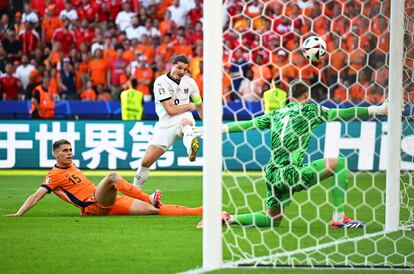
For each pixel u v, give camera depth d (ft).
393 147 83.25
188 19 203.51
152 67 197.16
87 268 64.18
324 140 155.43
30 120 168.04
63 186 95.50
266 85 168.76
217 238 63.67
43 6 204.44
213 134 62.80
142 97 169.78
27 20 201.77
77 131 167.73
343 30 155.02
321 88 158.81
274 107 142.10
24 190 133.08
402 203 101.19
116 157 167.63
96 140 167.53
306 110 82.89
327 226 81.61
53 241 77.25
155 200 96.27
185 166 167.32
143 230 84.69
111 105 174.50
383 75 150.82
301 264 65.26
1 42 199.31
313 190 129.80
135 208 96.22
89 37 201.16
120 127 167.53
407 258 69.56
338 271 62.75
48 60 195.11
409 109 112.78
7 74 190.19
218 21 62.90
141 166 117.19
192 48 199.62
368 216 99.76
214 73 62.85
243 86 169.68
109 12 205.87
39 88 171.01
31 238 79.10
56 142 96.12
